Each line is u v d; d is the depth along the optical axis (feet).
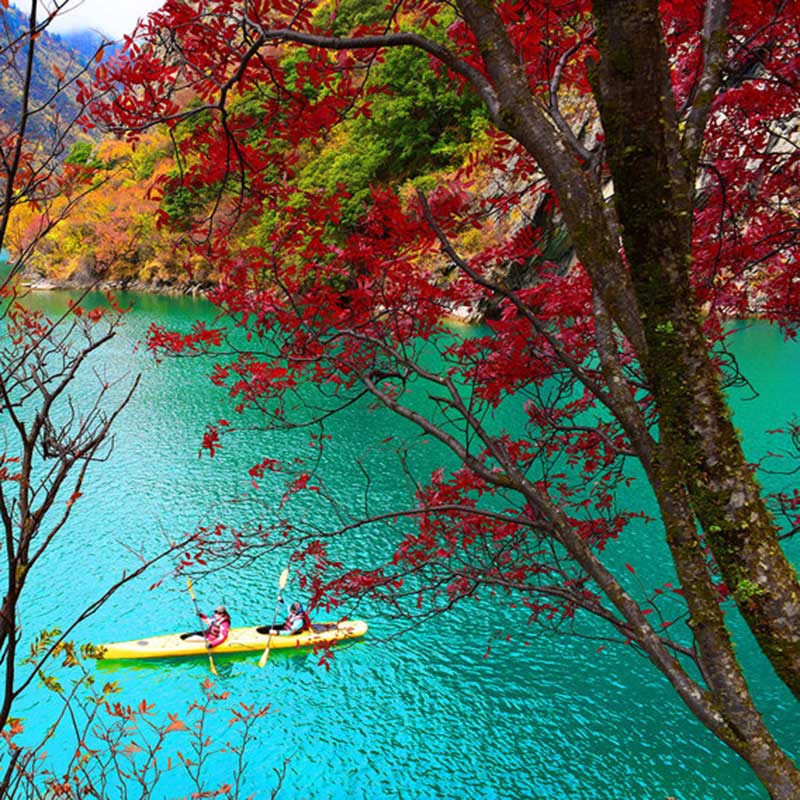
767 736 8.32
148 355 119.96
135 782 33.04
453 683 41.01
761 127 17.90
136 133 11.27
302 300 14.05
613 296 8.68
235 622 46.34
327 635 44.52
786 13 14.01
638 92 7.63
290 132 13.37
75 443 8.05
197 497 65.16
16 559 7.30
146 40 11.05
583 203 8.64
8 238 9.09
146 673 41.81
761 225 19.99
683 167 7.99
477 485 17.61
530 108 8.69
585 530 19.21
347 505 62.69
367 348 14.87
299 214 13.57
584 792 33.45
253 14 11.53
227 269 14.05
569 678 41.24
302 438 80.64
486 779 34.32
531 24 13.14
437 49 9.40
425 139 133.90
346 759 35.55
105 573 51.78
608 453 19.52
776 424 77.36
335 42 9.74
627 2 7.34
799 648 8.00
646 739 36.52
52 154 8.36
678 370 8.29
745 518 8.23
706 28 8.58
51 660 42.24
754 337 125.29
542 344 17.51
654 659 9.20
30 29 6.88
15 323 10.36
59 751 34.63
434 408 83.87
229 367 15.93
